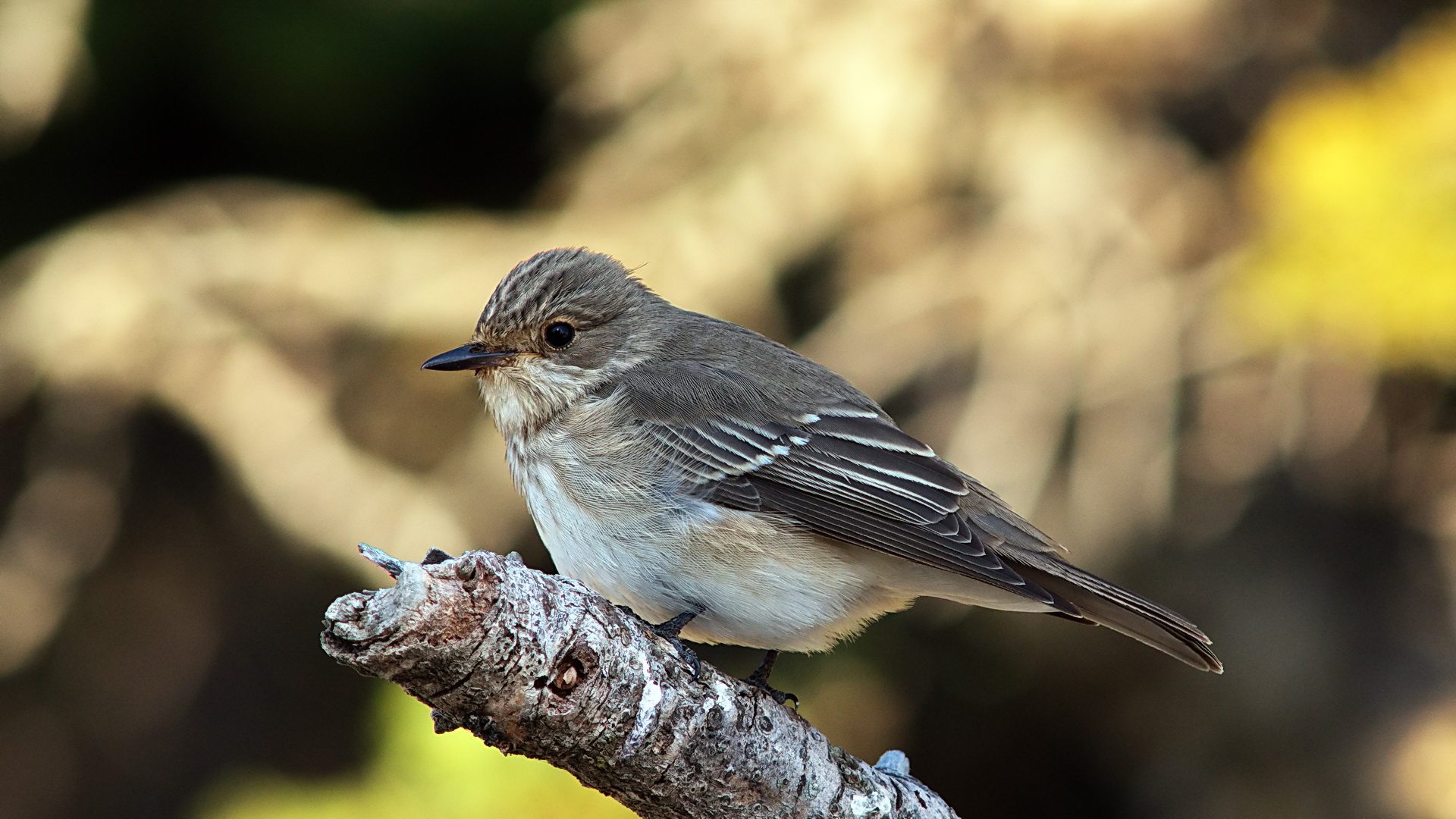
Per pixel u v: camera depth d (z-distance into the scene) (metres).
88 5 14.12
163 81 14.88
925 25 12.70
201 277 13.37
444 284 13.28
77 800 14.14
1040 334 12.44
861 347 12.88
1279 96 12.55
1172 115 13.28
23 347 13.05
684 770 5.25
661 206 13.26
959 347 12.88
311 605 14.34
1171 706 13.48
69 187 15.12
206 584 14.27
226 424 13.16
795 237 13.10
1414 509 12.99
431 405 13.48
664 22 13.39
